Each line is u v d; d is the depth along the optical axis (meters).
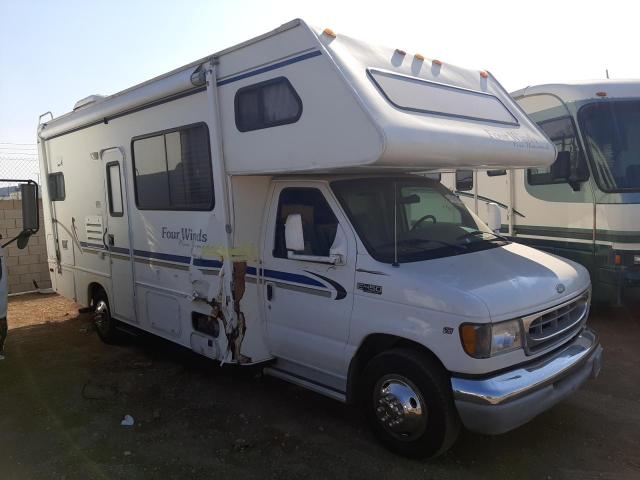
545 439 4.07
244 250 4.55
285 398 4.98
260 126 4.20
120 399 5.08
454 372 3.44
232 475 3.72
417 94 4.07
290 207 4.48
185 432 4.38
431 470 3.69
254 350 4.65
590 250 6.96
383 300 3.76
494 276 3.73
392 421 3.79
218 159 4.50
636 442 4.01
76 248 7.18
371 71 3.90
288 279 4.41
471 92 4.71
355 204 4.19
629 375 5.23
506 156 4.33
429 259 3.98
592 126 6.96
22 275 10.64
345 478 3.64
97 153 6.38
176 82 4.84
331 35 3.95
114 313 6.48
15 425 4.60
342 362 4.09
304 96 3.87
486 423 3.34
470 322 3.34
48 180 7.77
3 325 6.21
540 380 3.49
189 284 5.04
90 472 3.82
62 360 6.32
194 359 6.19
